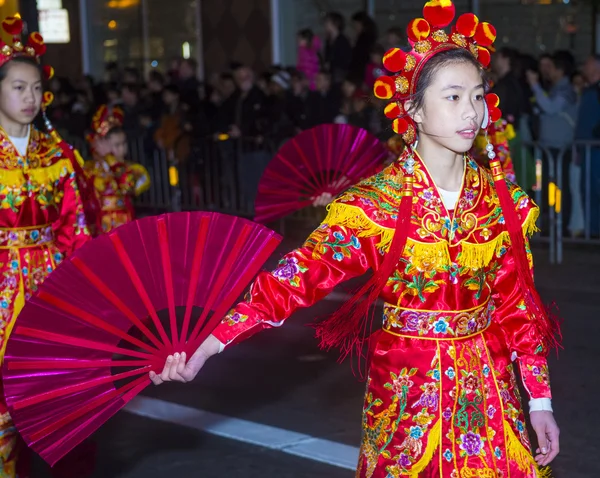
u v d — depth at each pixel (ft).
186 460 15.93
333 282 9.23
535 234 32.83
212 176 42.29
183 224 8.76
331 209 9.37
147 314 8.91
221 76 43.70
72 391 8.86
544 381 9.84
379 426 9.55
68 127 51.24
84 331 8.81
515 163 33.42
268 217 18.98
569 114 33.24
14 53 14.20
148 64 63.10
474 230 9.43
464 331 9.47
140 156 46.03
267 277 9.07
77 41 66.59
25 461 14.26
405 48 9.64
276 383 19.89
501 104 33.96
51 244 14.88
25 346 8.74
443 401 9.34
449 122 9.09
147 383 9.04
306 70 43.55
